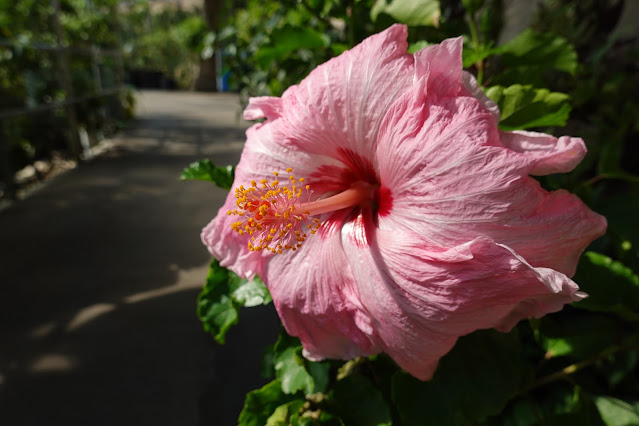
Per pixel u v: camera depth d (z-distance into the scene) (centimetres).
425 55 13
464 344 17
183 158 122
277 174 17
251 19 58
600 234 13
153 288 60
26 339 51
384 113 15
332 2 24
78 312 55
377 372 19
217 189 97
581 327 20
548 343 20
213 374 44
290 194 16
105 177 107
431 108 14
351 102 15
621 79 32
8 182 90
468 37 24
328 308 16
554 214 12
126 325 53
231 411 40
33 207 88
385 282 14
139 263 67
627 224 20
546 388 21
